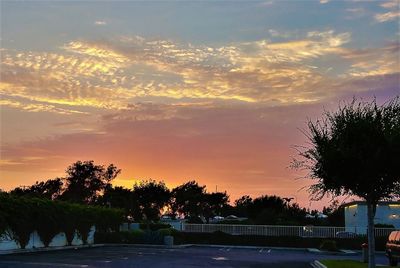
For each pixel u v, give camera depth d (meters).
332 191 22.34
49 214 35.25
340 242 46.19
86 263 24.23
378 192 21.45
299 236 48.09
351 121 21.06
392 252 27.78
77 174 78.19
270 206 86.56
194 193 88.81
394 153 20.50
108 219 46.50
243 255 34.19
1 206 29.86
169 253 34.06
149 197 78.56
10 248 30.69
